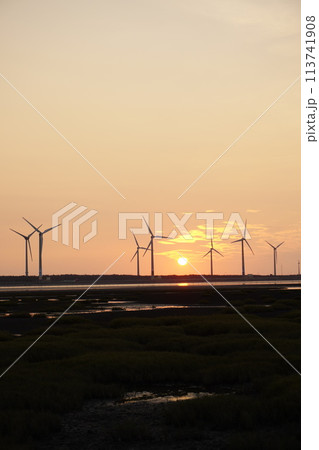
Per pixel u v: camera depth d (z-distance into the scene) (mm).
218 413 19344
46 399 21766
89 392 23969
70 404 21922
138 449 16938
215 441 17391
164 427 19094
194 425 19062
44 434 18453
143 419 20438
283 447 16016
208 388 25500
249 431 17984
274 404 19906
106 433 18703
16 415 19625
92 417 20797
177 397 23859
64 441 17922
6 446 16547
